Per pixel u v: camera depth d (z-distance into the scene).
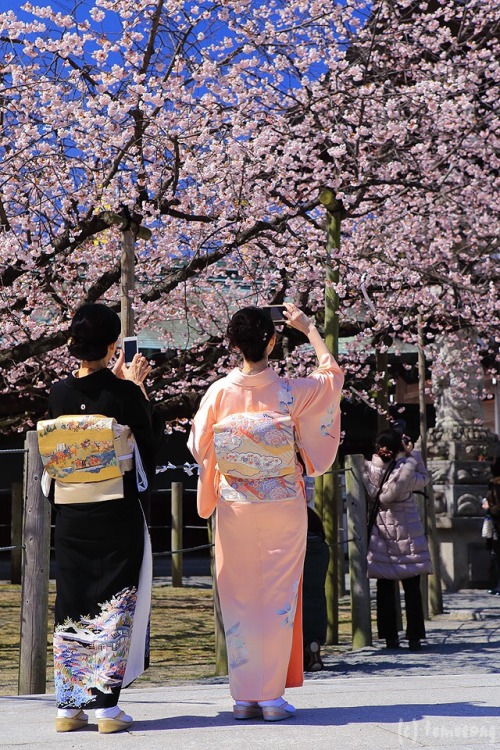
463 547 11.37
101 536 3.45
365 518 7.09
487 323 10.98
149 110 8.29
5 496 17.86
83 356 3.60
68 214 8.79
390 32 9.90
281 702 3.50
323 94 9.44
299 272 9.39
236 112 8.91
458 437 11.52
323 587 6.17
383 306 10.47
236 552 3.57
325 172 9.10
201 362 10.53
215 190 8.97
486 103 10.38
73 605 3.43
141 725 3.44
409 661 6.36
